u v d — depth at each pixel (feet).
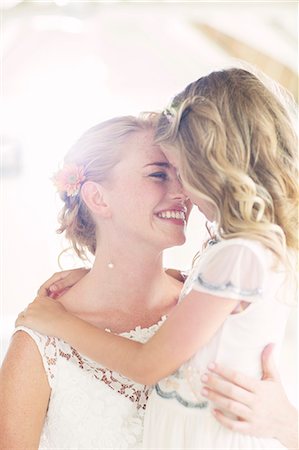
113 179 4.30
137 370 3.89
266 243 3.76
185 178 3.97
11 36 16.12
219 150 3.87
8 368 4.09
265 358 3.95
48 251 17.12
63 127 16.87
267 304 3.89
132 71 18.51
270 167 3.93
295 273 3.92
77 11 6.61
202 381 3.85
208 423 3.92
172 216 4.31
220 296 3.75
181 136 4.01
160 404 4.06
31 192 16.99
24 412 4.06
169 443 3.96
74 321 4.10
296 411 3.93
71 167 4.42
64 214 4.60
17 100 17.69
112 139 4.34
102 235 4.40
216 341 3.91
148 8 6.34
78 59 18.44
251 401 3.80
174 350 3.82
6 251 17.15
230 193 3.81
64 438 4.14
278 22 11.76
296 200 4.03
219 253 3.80
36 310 4.20
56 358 4.13
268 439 3.95
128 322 4.41
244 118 3.95
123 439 4.14
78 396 4.12
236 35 12.56
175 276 5.04
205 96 4.04
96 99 18.21
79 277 4.67
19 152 17.07
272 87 4.28
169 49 18.03
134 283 4.42
